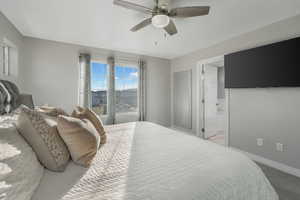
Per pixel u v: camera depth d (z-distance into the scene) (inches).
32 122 37.4
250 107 102.7
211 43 127.2
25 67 111.7
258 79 95.6
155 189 30.6
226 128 117.9
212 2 71.4
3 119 44.1
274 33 90.5
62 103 125.9
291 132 83.2
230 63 113.3
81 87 131.9
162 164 41.5
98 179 34.6
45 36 113.0
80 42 125.9
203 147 54.5
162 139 65.4
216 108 161.6
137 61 162.6
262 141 96.1
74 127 42.7
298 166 80.3
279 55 85.8
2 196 23.3
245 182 37.0
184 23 92.0
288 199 61.9
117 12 80.5
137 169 38.9
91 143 44.3
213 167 39.3
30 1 70.8
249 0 70.0
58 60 123.8
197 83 149.2
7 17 85.5
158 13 67.6
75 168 40.1
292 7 75.4
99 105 147.6
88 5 74.2
